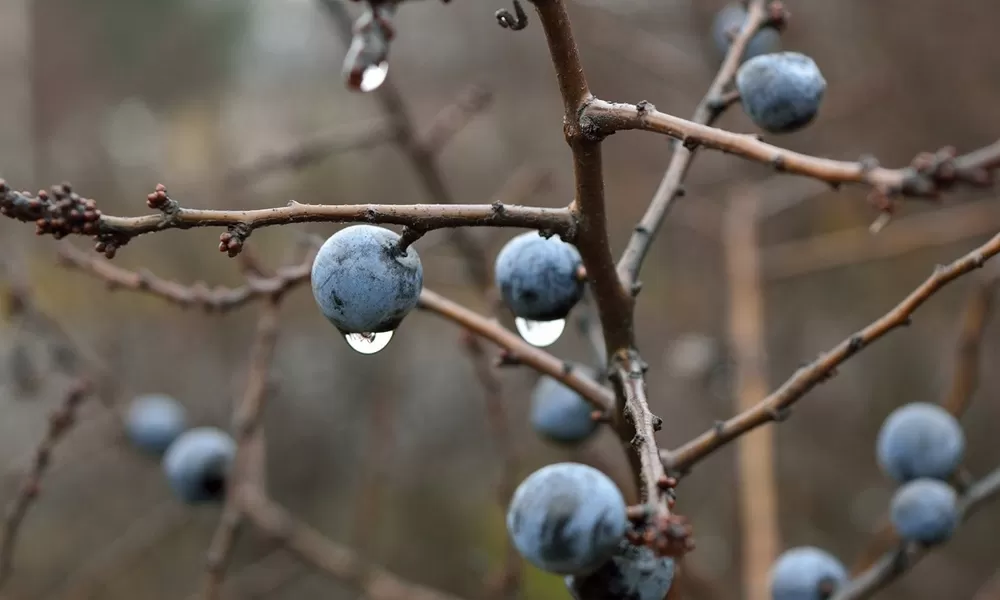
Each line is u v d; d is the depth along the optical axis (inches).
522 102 257.4
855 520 206.5
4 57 194.1
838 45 209.3
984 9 191.9
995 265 101.7
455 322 62.7
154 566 211.2
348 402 251.6
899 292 221.5
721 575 188.5
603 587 45.1
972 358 93.7
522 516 43.4
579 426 84.9
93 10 342.3
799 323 225.8
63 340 119.3
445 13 263.0
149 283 79.0
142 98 354.0
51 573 207.2
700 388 162.7
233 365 243.4
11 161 193.0
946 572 197.2
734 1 159.2
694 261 234.5
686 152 61.6
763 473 114.1
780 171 56.7
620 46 182.4
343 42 109.1
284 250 255.6
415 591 117.6
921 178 74.1
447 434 246.8
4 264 123.1
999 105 197.5
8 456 198.2
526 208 48.0
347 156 267.4
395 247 47.7
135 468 229.3
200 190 186.7
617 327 53.4
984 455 201.6
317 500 238.7
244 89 355.3
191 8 359.6
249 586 148.3
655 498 39.4
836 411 221.8
